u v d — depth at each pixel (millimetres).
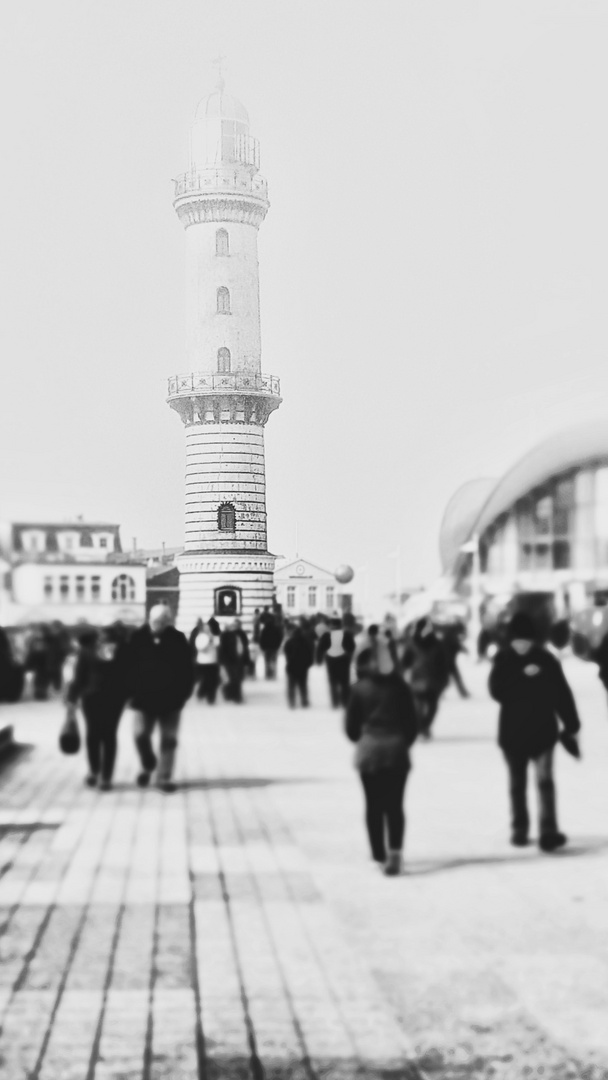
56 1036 7203
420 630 24094
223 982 8297
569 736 13062
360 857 12672
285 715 30797
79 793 17500
